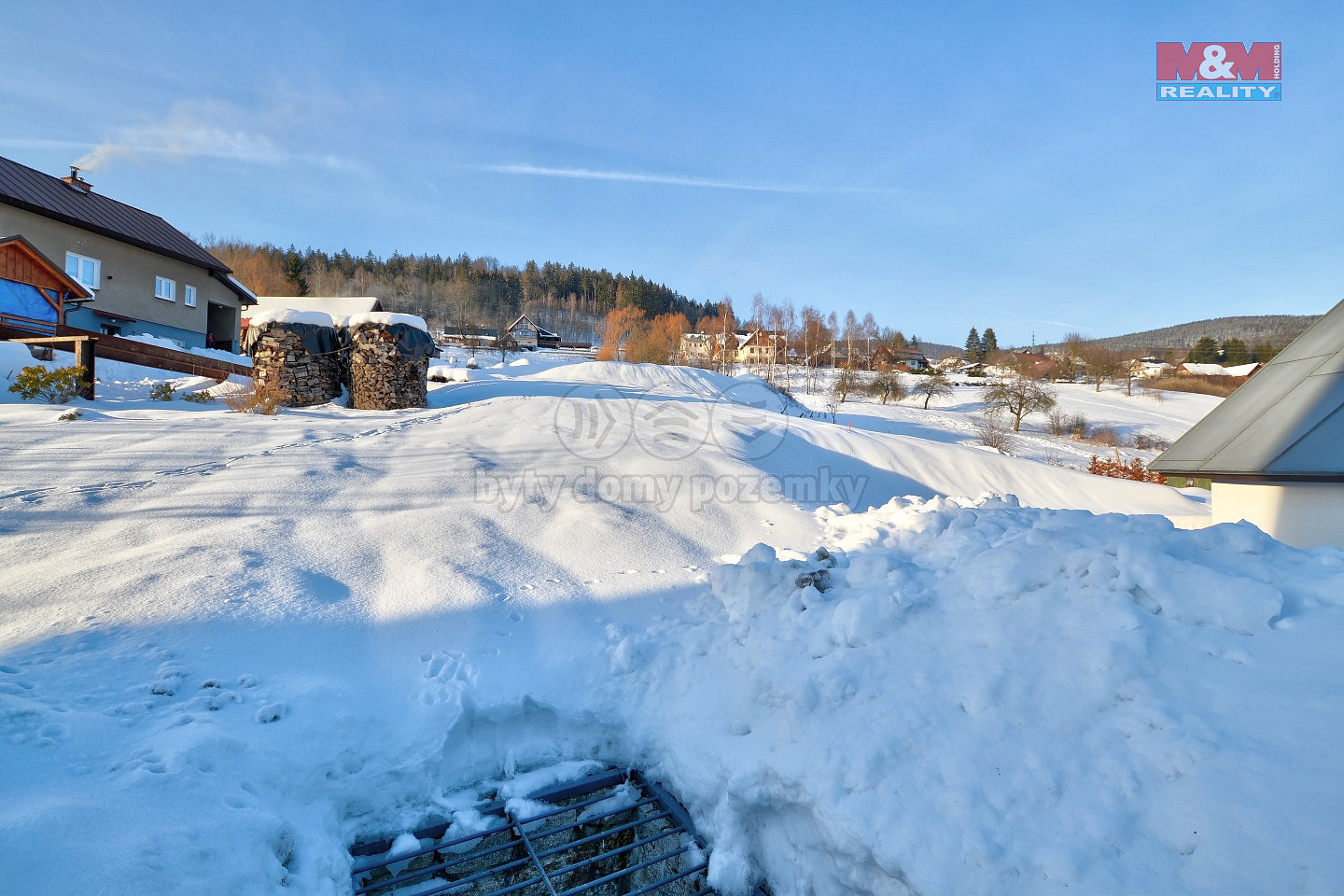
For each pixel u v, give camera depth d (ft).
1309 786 5.78
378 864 7.98
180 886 5.82
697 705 9.99
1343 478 15.33
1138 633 7.78
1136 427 128.36
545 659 11.27
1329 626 7.30
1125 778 6.49
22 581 11.84
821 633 9.87
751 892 8.12
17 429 23.75
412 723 9.55
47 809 6.02
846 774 7.48
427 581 13.48
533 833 8.66
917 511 18.06
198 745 7.56
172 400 35.50
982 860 6.23
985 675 8.05
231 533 15.03
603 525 17.99
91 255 68.64
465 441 28.07
